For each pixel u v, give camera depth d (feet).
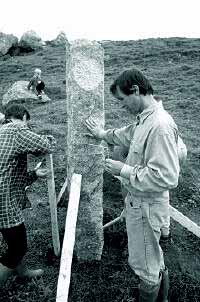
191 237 13.42
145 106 8.07
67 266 8.06
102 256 12.05
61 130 24.80
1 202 9.50
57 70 59.72
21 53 82.99
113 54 65.62
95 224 11.12
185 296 10.93
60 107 34.35
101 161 10.52
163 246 12.73
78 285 10.89
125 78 7.86
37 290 10.58
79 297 10.48
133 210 8.43
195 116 32.53
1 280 10.23
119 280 11.09
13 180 9.61
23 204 10.36
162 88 43.88
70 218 9.08
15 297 10.36
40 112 33.63
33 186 16.53
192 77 48.26
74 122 10.15
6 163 9.39
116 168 8.22
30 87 41.39
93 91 9.88
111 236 12.88
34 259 11.97
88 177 10.59
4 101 41.04
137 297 10.54
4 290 10.64
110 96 38.96
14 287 10.78
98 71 10.04
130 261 8.89
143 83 7.85
